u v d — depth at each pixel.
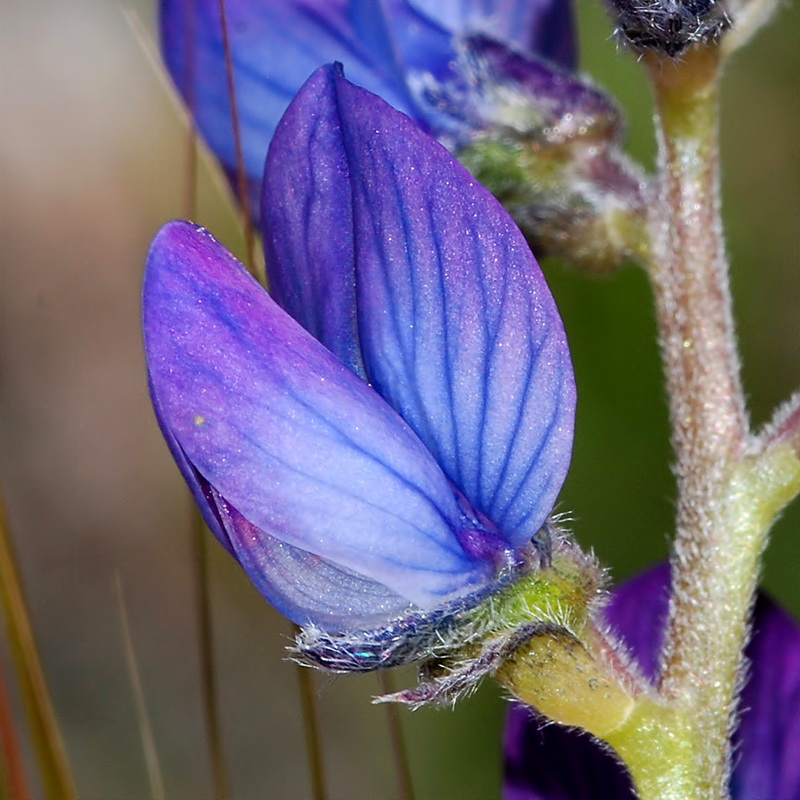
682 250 0.10
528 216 0.11
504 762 0.11
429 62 0.11
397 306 0.10
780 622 0.11
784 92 0.17
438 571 0.10
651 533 0.16
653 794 0.10
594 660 0.10
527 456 0.10
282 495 0.10
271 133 0.11
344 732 0.17
